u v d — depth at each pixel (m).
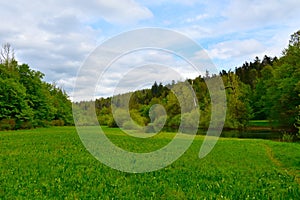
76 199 10.20
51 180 13.31
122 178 14.02
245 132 56.56
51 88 100.00
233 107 63.16
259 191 11.66
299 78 47.34
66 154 23.03
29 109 67.69
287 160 21.44
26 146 28.92
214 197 10.57
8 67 73.00
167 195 10.88
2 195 10.61
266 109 58.97
